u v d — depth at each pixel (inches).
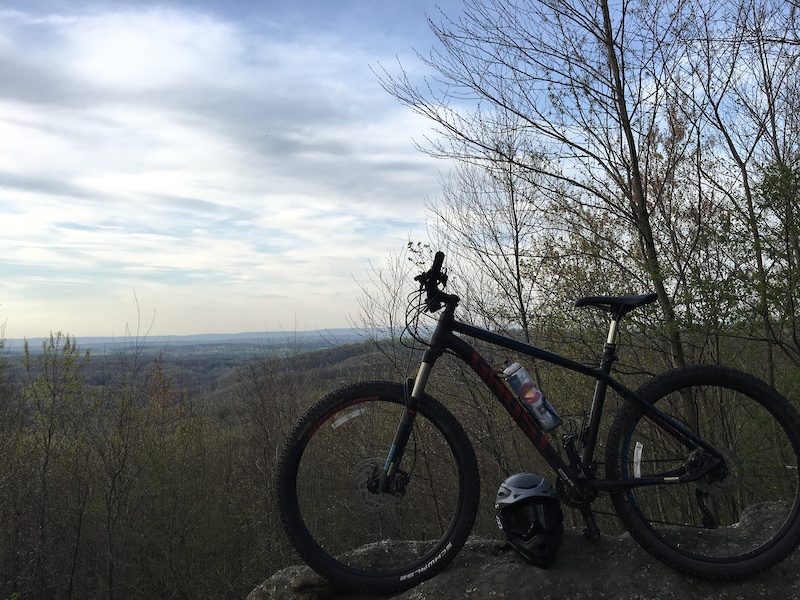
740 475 86.9
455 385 242.7
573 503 83.4
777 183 141.6
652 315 170.2
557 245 219.9
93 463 343.6
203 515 343.3
